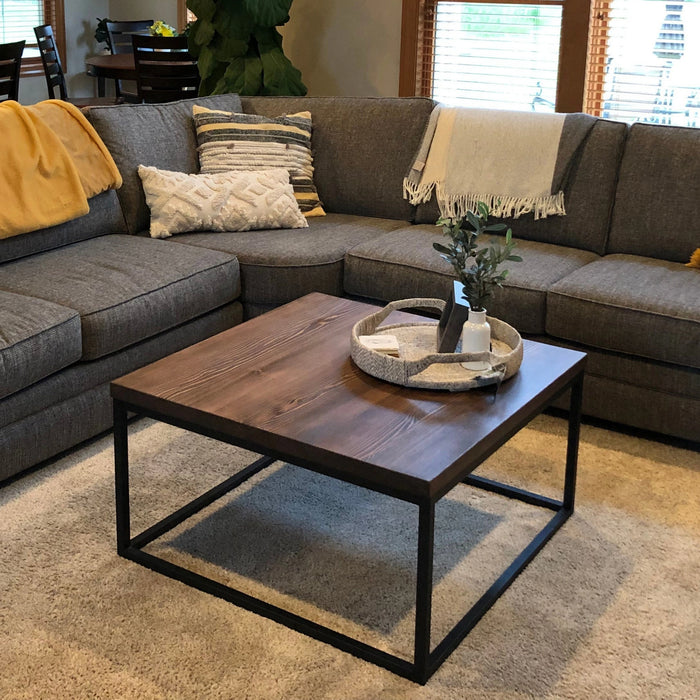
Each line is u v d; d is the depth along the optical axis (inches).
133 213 137.9
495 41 179.8
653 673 74.6
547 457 109.8
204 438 114.0
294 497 100.7
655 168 127.8
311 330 99.3
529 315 116.9
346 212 153.3
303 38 200.1
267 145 146.9
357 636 78.8
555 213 134.3
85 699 71.2
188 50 198.5
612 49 167.9
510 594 84.3
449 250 87.2
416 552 90.9
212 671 74.4
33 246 123.0
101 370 110.0
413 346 94.5
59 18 272.8
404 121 147.4
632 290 112.3
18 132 121.6
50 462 107.6
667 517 97.4
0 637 77.9
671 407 109.4
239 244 132.3
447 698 71.9
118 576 86.4
